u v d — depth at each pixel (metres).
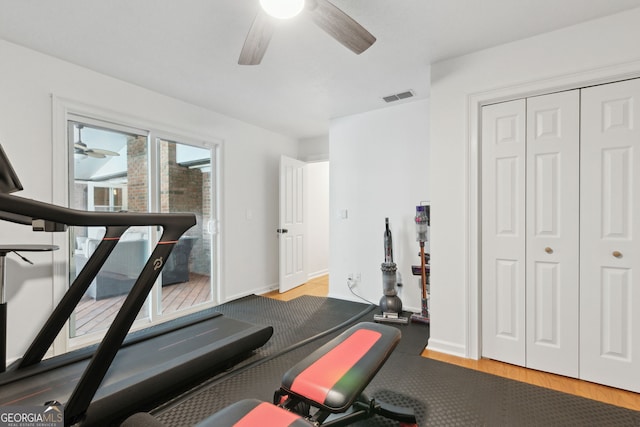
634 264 1.83
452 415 1.63
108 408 1.44
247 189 3.99
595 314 1.93
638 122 1.81
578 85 1.93
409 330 2.81
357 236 3.71
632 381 1.83
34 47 2.16
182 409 1.69
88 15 1.80
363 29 1.58
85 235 2.57
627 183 1.84
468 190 2.26
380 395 1.80
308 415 1.31
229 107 3.41
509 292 2.20
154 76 2.63
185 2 1.69
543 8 1.76
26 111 2.17
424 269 3.01
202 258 3.53
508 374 2.05
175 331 2.32
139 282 1.48
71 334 2.48
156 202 3.03
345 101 3.25
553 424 1.56
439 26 1.93
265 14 1.51
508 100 2.18
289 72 2.56
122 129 2.77
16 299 2.13
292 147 4.79
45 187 2.25
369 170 3.60
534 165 2.10
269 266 4.33
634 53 1.76
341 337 1.53
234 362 2.18
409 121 3.33
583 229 1.96
